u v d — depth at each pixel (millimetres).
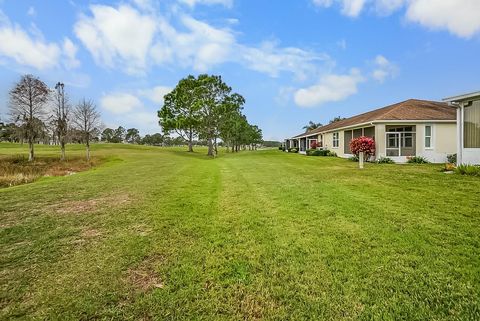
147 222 5141
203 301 2719
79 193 7938
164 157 29531
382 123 18453
